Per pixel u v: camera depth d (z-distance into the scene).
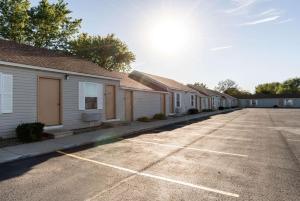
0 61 9.66
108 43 36.53
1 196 4.72
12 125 10.30
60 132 11.30
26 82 10.91
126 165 6.87
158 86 26.09
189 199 4.62
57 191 4.98
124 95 18.59
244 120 22.50
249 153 8.46
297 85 97.44
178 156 7.96
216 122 20.36
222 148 9.29
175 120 21.34
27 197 4.68
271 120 22.48
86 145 9.80
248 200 4.59
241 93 88.50
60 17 29.52
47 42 29.58
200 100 39.94
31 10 27.69
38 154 8.14
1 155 7.76
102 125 14.96
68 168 6.57
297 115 30.16
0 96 9.85
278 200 4.59
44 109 11.80
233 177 5.88
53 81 12.34
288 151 8.82
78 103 13.69
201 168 6.62
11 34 25.36
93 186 5.26
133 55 39.12
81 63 15.97
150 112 22.97
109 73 16.69
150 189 5.11
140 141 10.75
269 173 6.21
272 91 90.31
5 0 24.61
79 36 35.06
